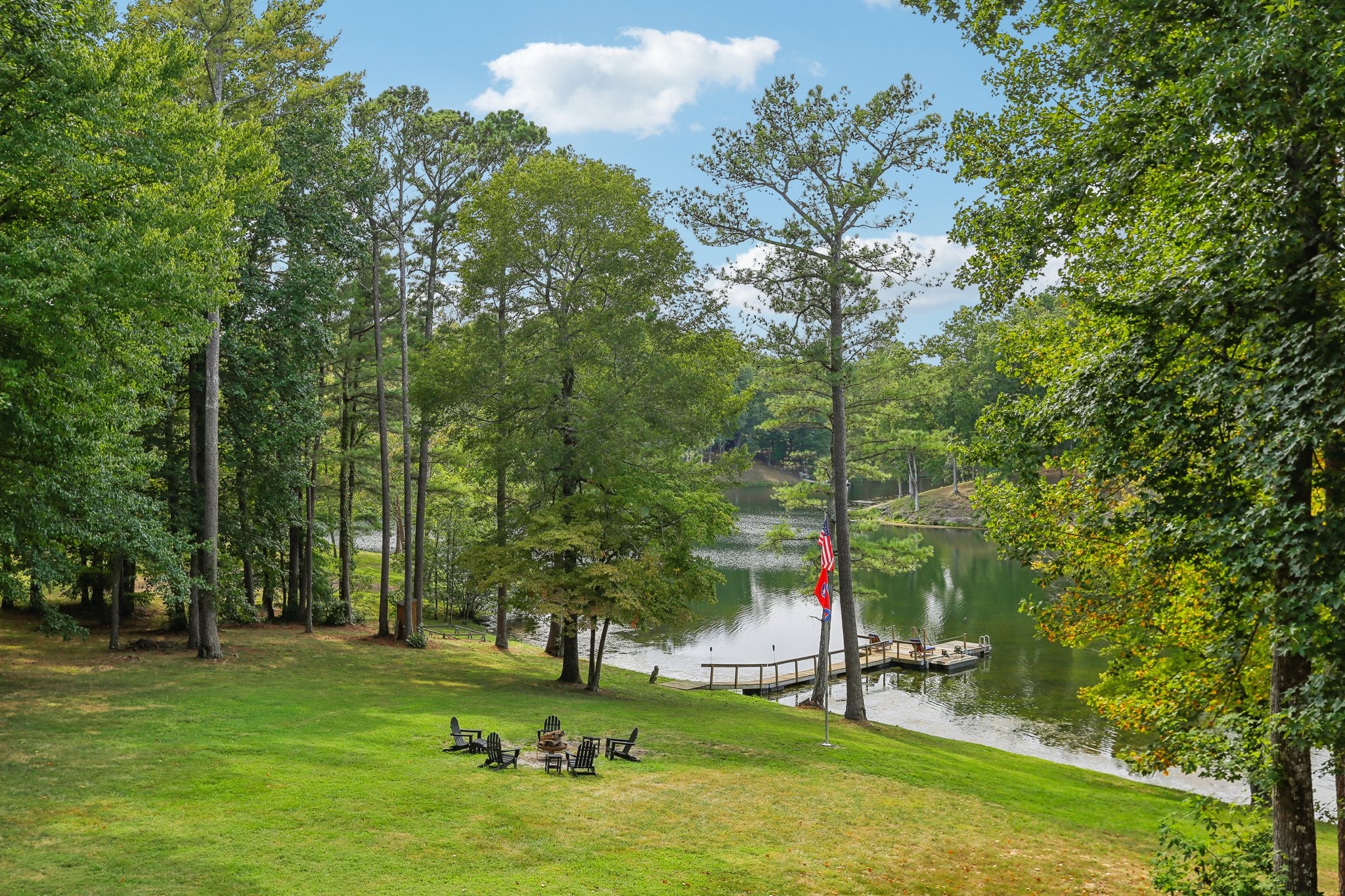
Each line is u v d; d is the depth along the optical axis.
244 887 9.16
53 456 15.41
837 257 23.23
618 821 12.56
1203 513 8.56
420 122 30.34
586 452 23.14
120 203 14.42
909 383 25.20
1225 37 8.02
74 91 13.09
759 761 17.06
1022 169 10.87
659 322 24.55
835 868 11.59
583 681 26.23
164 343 15.91
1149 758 12.02
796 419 27.11
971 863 12.41
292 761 14.09
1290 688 8.23
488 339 24.61
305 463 31.36
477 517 36.38
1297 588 7.58
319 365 31.28
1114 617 15.17
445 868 10.21
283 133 26.56
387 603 30.58
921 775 17.75
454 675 24.73
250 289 26.06
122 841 10.20
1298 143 8.30
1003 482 14.55
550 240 24.56
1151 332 9.33
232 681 20.83
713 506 25.03
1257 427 7.93
